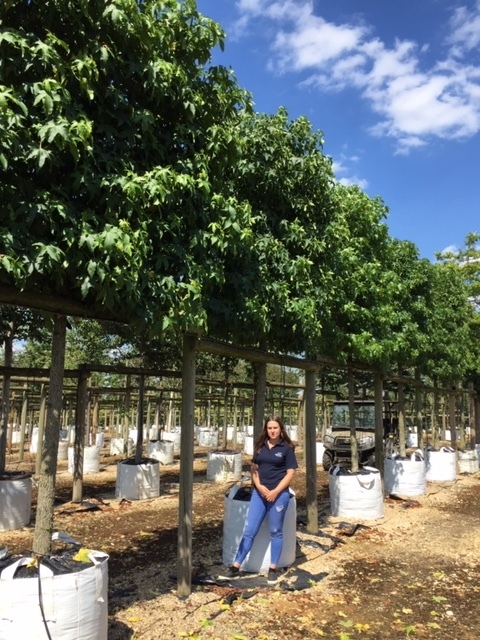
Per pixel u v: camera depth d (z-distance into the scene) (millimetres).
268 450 5820
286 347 7086
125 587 5414
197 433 24672
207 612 4848
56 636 3469
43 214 3369
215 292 5344
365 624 4816
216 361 15922
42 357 22625
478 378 20734
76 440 9836
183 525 5242
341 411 18297
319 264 6801
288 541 6199
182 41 4309
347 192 8805
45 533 4117
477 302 19125
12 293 3781
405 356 11375
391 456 11688
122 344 15797
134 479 10367
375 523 8680
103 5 3598
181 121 4434
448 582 6004
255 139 6199
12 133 3051
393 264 11461
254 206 6430
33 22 3672
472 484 13352
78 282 3688
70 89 3697
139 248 3725
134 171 3971
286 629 4621
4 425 8492
